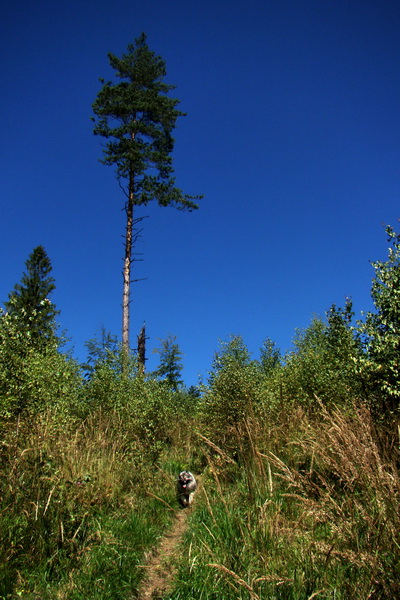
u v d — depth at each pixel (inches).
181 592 128.0
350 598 100.1
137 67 792.9
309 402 262.1
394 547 104.2
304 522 133.6
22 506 156.5
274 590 110.9
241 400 292.5
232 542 141.3
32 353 240.1
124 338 663.1
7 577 129.8
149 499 228.7
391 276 213.0
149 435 306.7
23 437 191.0
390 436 167.6
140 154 737.0
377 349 203.3
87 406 319.9
